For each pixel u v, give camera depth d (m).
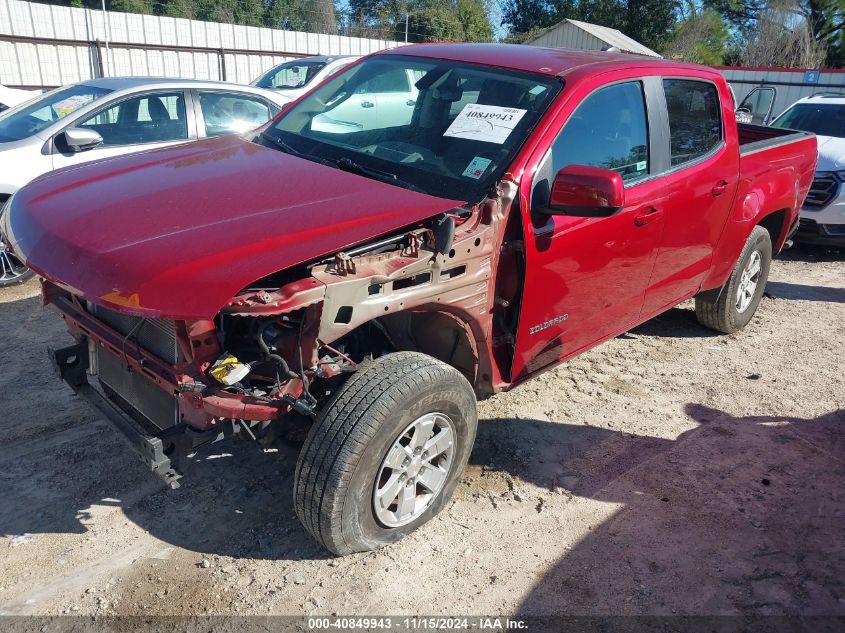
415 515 3.24
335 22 34.44
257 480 3.64
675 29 41.03
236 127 7.31
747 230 5.16
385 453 2.91
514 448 4.05
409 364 2.97
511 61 4.00
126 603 2.84
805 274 7.91
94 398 3.30
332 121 4.13
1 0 15.70
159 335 2.85
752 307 5.90
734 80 23.08
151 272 2.54
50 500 3.40
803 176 5.81
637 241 4.03
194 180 3.32
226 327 2.85
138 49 17.94
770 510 3.66
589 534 3.40
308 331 2.69
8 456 3.69
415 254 2.92
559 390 4.78
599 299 3.99
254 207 2.99
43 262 2.84
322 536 2.92
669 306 4.81
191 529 3.28
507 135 3.51
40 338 5.10
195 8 30.11
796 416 4.64
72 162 6.27
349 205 3.01
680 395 4.83
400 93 4.04
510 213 3.32
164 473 2.84
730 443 4.27
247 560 3.11
